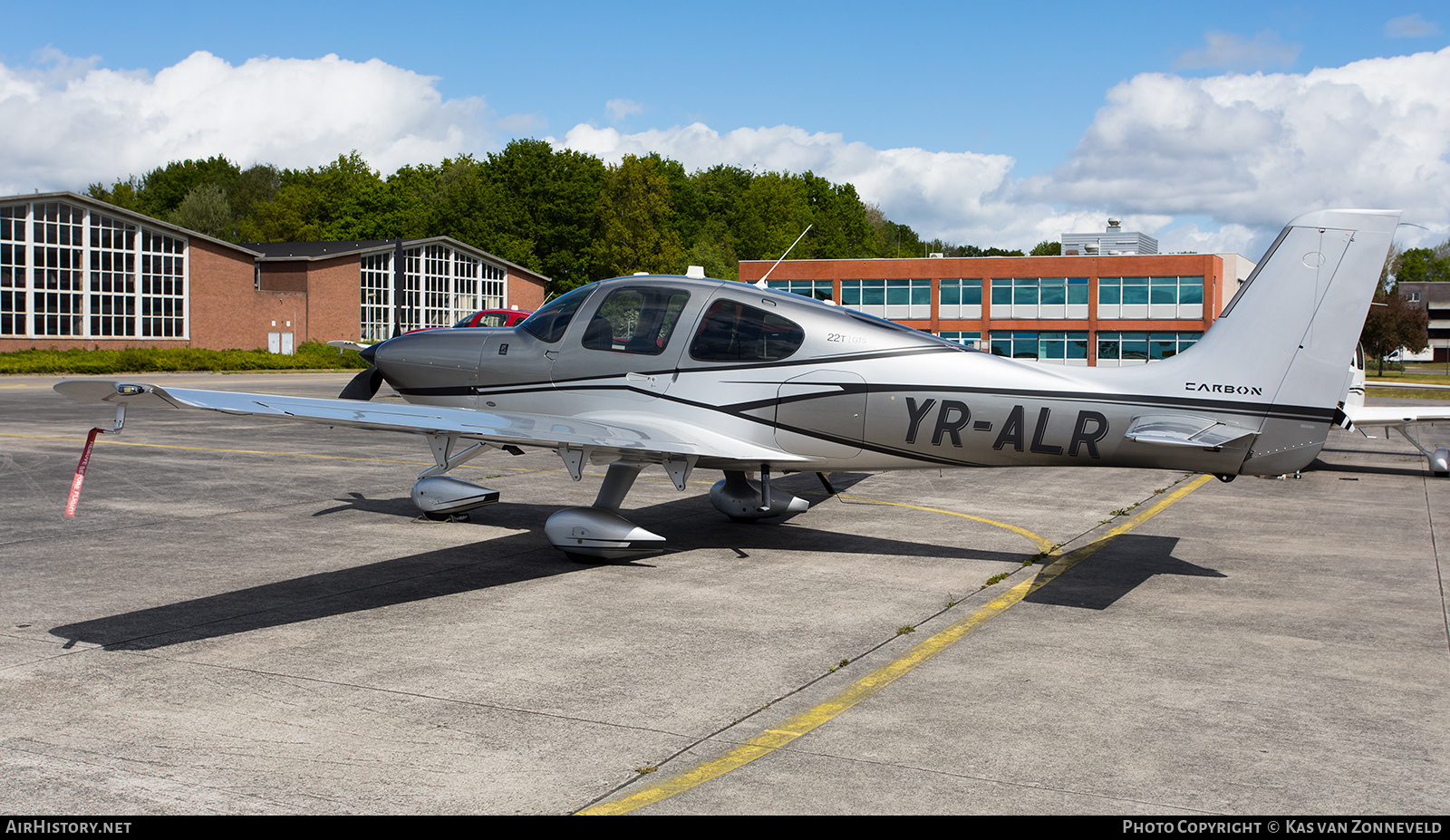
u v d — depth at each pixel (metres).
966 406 7.36
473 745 4.04
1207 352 7.07
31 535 8.15
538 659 5.20
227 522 8.84
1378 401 33.16
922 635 5.74
